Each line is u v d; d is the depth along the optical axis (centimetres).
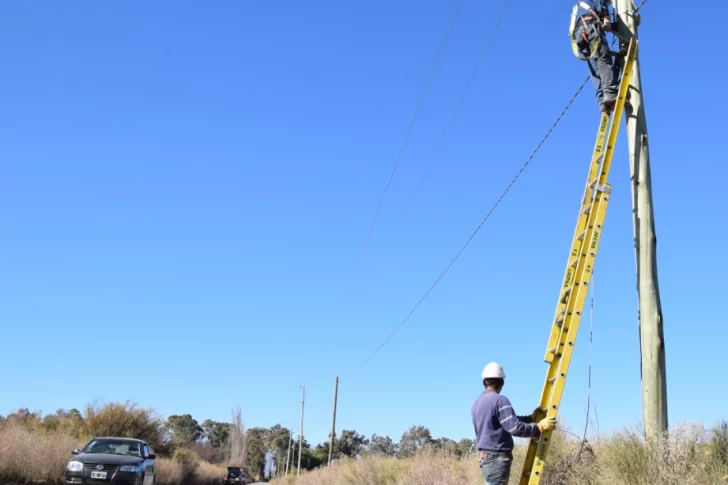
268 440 12494
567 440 1110
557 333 710
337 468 3103
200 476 4822
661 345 870
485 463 666
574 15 915
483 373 702
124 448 2022
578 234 745
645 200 907
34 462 2344
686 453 803
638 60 937
